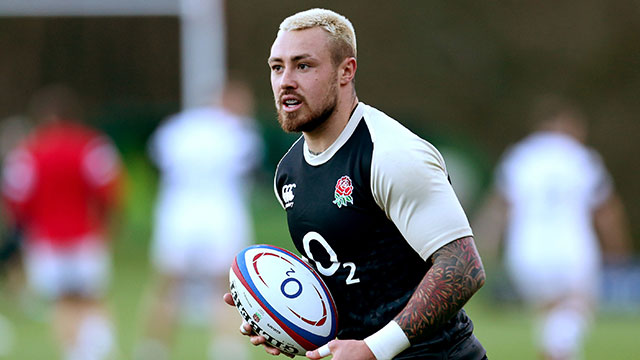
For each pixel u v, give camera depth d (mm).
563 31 98188
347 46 14523
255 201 70125
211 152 36094
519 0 99188
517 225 34656
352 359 13664
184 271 36000
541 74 99750
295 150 15391
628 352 36562
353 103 14711
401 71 102250
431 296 13617
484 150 98938
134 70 94438
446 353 14805
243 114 37250
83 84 93500
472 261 13812
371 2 101125
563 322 32938
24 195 35031
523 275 34125
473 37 100688
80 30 93000
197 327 43781
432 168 13961
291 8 99375
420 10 101000
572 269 33406
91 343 34500
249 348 38000
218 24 66062
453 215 13875
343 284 14945
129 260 68625
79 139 35438
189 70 66750
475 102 101688
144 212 73562
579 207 34125
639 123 94812
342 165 14438
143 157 75062
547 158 34031
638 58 96125
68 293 34844
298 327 14852
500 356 35344
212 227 35969
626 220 89375
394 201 13953
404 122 97375
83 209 35031
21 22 91500
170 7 67125
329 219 14555
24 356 35844
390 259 14555
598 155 94062
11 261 51844
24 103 92062
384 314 14758
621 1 95812
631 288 50406
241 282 15125
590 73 97688
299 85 14289
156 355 34781
